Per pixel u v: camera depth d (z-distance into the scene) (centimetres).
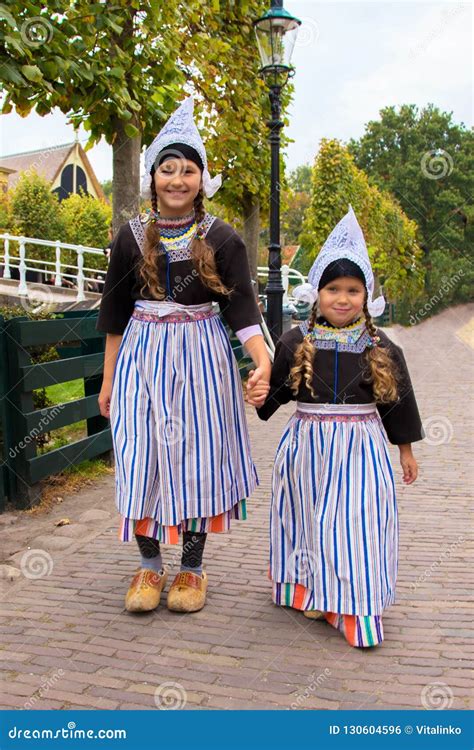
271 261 877
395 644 269
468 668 252
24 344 421
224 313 290
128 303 293
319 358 278
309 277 284
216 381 279
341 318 276
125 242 283
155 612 296
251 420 745
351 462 271
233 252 280
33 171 1842
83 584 325
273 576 295
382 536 269
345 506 267
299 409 286
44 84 469
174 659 258
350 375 275
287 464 286
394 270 2267
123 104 540
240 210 1075
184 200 271
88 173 2516
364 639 262
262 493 475
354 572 263
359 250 274
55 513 430
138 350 280
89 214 1911
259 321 288
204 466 276
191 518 283
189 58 762
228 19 893
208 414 277
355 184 2100
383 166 3525
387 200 2508
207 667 252
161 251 275
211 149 929
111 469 531
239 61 912
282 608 299
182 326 277
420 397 880
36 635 276
